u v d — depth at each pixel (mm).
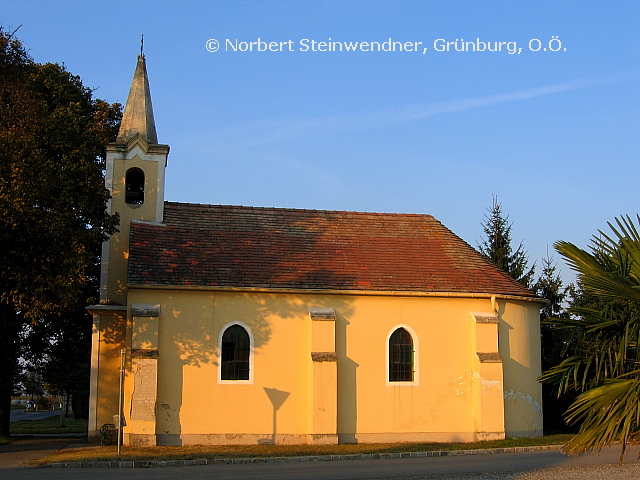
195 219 31141
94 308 28766
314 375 27344
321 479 18016
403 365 28875
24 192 22281
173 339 26953
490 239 46156
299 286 28281
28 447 27219
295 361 27875
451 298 29688
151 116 33000
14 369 37562
